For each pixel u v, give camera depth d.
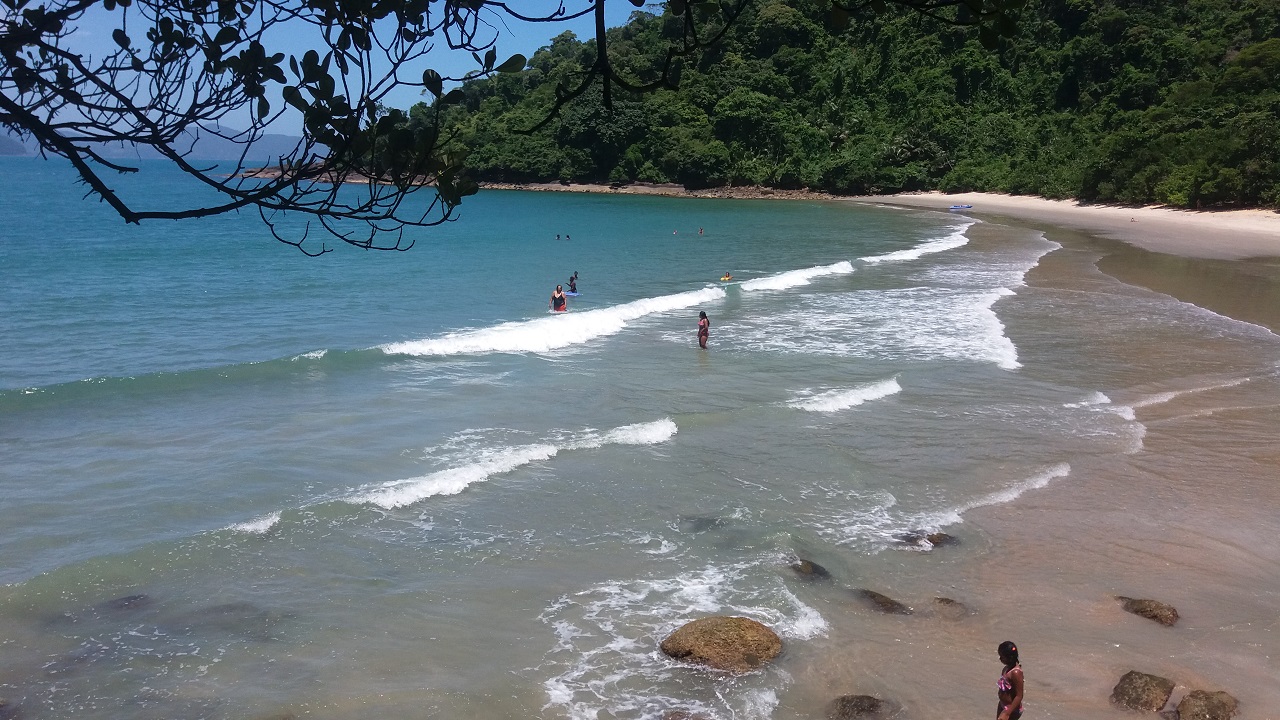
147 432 15.80
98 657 8.90
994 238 51.50
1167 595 10.34
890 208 82.19
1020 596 10.31
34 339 22.91
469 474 13.63
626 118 108.19
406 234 53.97
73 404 17.25
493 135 108.56
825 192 101.00
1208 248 45.09
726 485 13.59
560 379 19.78
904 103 104.44
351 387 18.89
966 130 98.31
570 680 8.68
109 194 2.89
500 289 32.50
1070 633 9.53
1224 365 20.50
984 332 24.34
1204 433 15.76
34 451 14.73
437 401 17.95
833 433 15.94
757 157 106.62
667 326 25.88
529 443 15.41
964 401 17.86
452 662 8.95
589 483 13.60
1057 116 91.88
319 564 10.91
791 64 111.06
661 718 8.12
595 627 9.63
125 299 28.94
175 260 38.91
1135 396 18.17
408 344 22.06
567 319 26.06
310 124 3.12
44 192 88.44
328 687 8.48
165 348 22.36
